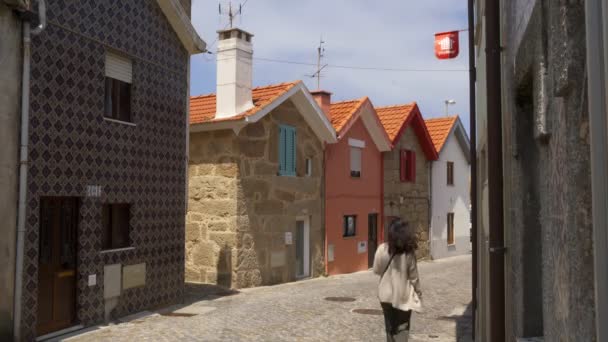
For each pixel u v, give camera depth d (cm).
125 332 983
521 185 399
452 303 1377
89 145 1018
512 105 407
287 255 1773
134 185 1143
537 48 291
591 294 203
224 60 1628
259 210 1669
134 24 1141
